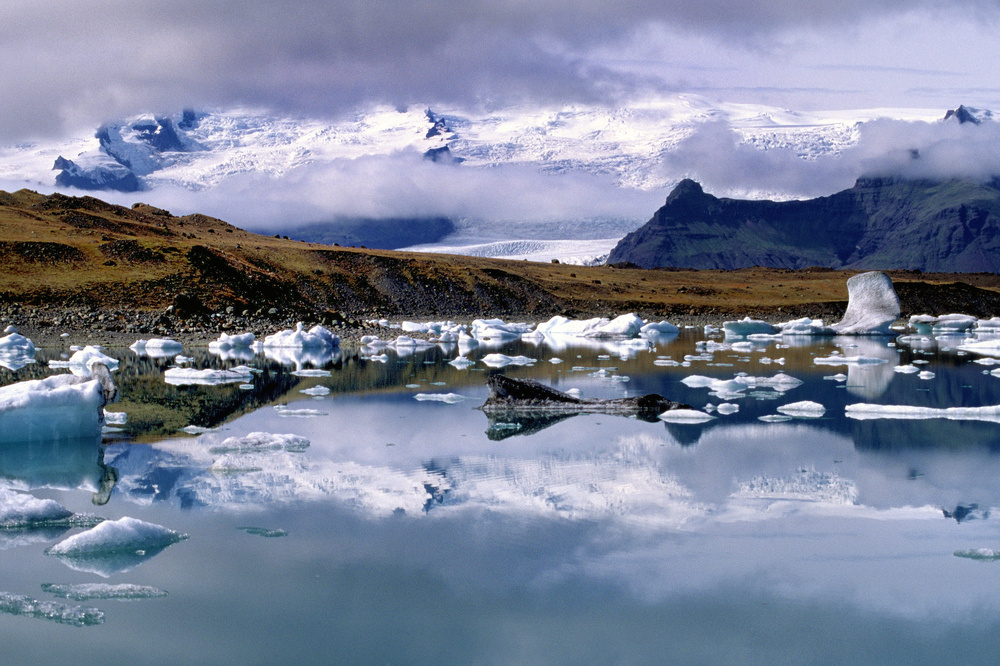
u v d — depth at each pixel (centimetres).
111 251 5922
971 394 2512
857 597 973
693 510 1271
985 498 1338
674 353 4169
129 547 1092
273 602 945
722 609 937
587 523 1209
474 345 4697
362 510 1261
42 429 1728
